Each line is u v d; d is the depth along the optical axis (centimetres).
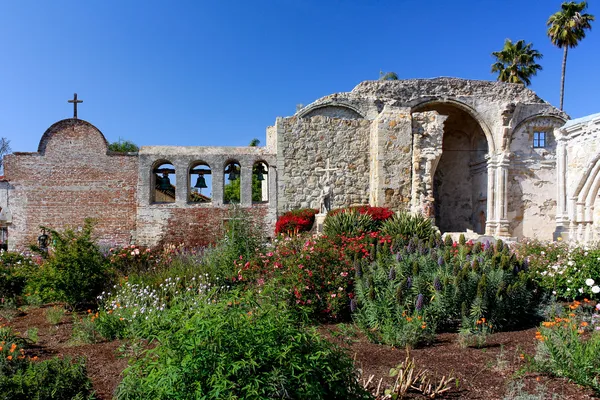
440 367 564
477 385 507
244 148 2017
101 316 803
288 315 382
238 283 978
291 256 930
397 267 786
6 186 1808
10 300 1065
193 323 349
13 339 669
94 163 1855
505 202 2202
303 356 348
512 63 3384
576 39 3128
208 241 1888
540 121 2252
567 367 505
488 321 721
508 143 2208
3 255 1318
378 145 1925
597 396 467
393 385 505
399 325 672
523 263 816
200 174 1977
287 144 2008
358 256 900
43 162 1831
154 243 1866
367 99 2081
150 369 359
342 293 828
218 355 328
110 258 1214
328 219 1425
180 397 320
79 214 1839
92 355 654
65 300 1000
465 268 726
